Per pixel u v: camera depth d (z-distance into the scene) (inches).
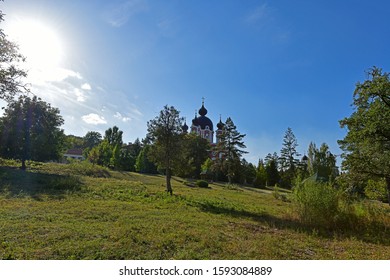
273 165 2073.1
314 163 1488.7
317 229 389.1
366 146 546.3
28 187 603.8
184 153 831.1
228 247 253.8
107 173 1273.4
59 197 502.3
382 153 532.4
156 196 652.7
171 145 805.2
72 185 659.4
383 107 525.7
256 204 721.0
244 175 1955.0
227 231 334.6
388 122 512.7
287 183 2015.3
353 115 581.6
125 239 249.9
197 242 265.9
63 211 369.4
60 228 274.8
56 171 1076.5
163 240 257.4
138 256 215.0
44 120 1093.1
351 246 298.7
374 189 714.8
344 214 415.2
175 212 442.9
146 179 1306.6
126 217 360.2
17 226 270.8
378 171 544.4
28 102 1061.1
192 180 1695.4
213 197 778.8
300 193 451.8
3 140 1018.1
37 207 385.7
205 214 456.4
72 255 205.2
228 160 1811.0
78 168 1197.7
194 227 335.9
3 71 503.2
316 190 435.8
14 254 199.6
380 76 531.8
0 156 1074.7
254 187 1795.0
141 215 382.0
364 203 522.9
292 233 354.0
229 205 626.2
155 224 330.0
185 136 842.8
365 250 283.6
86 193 581.0
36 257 197.5
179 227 325.7
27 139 1034.7
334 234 359.3
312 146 1529.3
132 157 2148.1
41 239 236.4
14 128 1029.8
